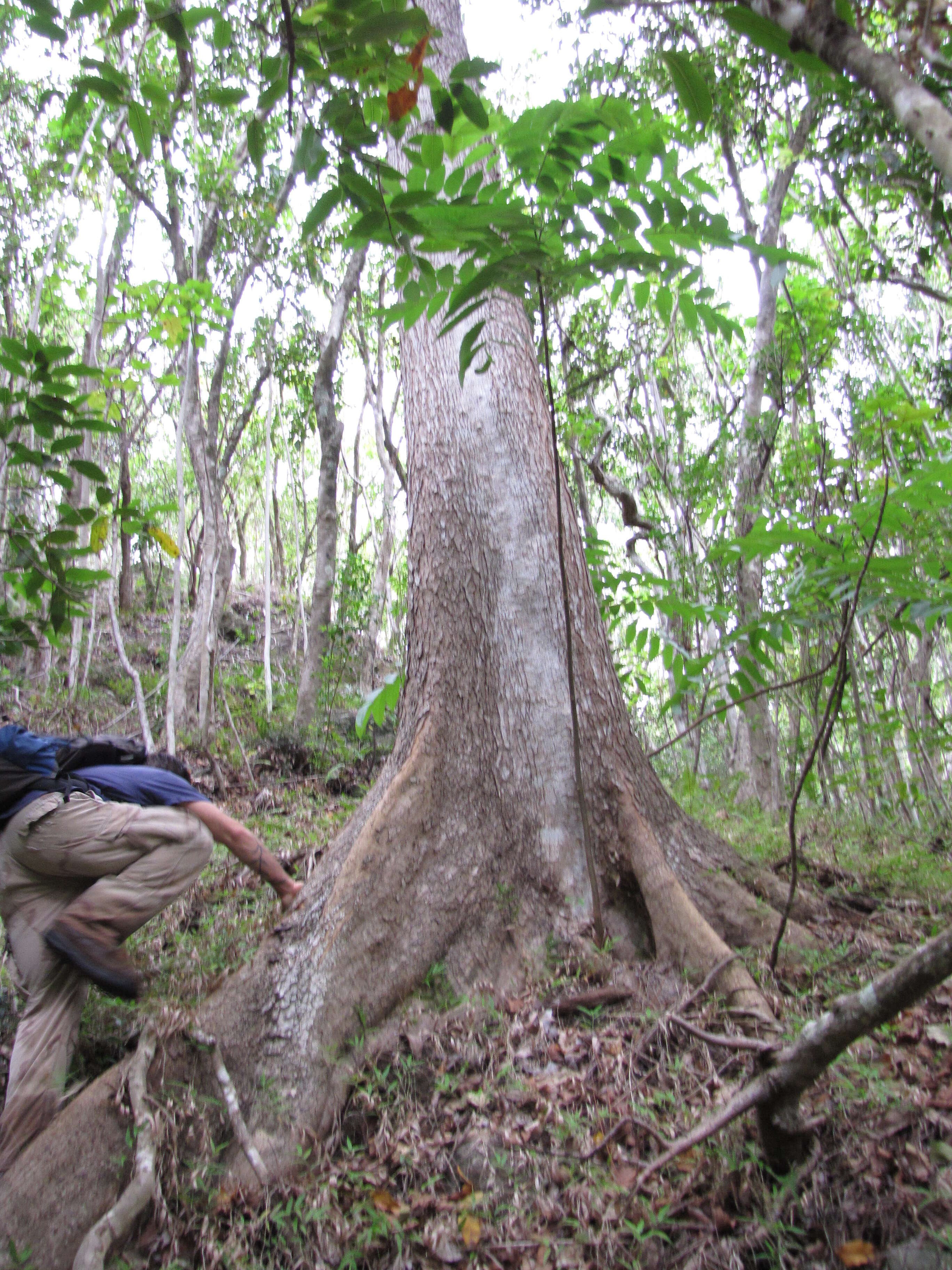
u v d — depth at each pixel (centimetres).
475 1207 235
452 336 426
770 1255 201
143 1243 229
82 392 501
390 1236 230
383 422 1221
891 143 389
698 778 623
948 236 385
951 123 118
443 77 420
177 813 301
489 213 216
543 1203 229
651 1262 210
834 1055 191
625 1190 225
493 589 389
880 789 550
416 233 200
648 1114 248
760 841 478
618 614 484
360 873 329
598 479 855
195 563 1454
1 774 286
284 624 1538
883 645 599
